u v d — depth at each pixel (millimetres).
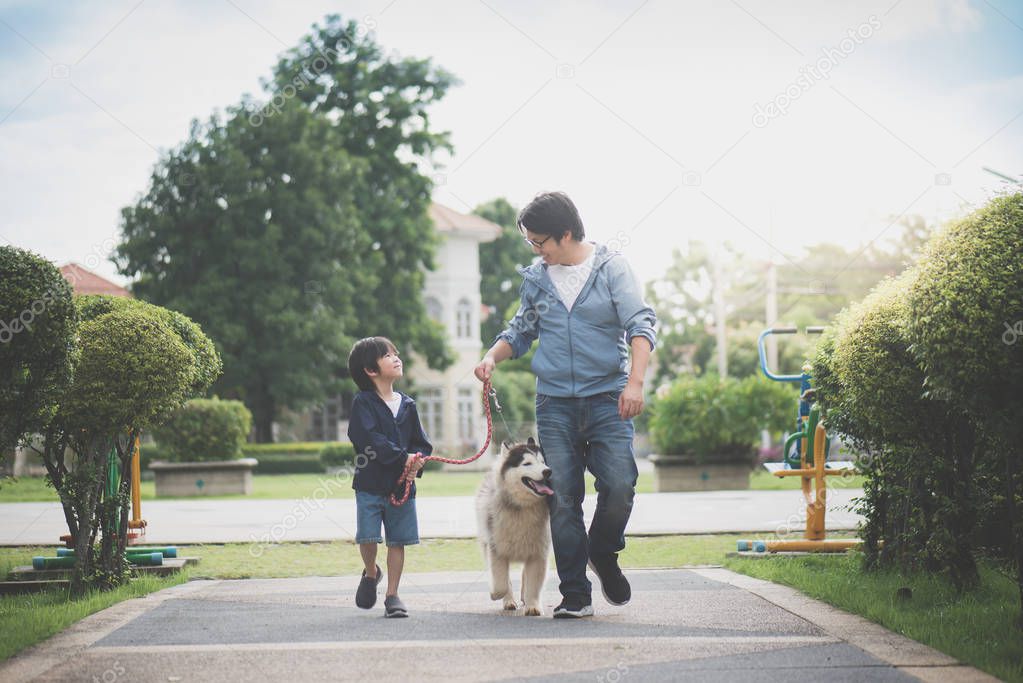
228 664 4625
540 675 4355
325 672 4457
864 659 4605
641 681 4238
